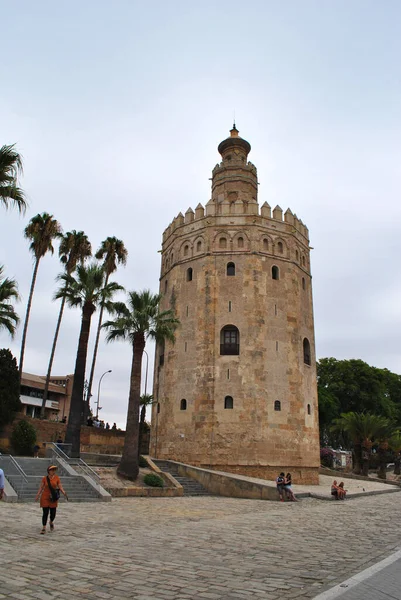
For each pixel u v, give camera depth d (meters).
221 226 42.41
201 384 39.06
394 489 40.50
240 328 39.59
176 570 9.38
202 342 39.94
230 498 29.97
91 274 35.09
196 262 42.50
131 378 32.12
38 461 28.69
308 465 39.12
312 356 43.50
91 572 9.08
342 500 29.73
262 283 40.81
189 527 15.91
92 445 45.16
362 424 54.59
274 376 39.09
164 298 45.84
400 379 88.50
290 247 43.22
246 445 37.00
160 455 40.28
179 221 45.62
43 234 46.91
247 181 48.41
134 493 27.83
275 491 28.61
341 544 12.84
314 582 8.55
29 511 18.44
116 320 33.00
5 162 17.78
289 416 38.84
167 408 40.84
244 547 12.14
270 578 8.82
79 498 23.78
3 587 7.95
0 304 38.16
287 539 13.62
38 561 9.93
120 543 12.37
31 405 69.94
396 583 8.44
